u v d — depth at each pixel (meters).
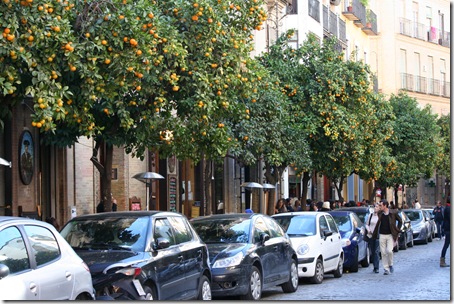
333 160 34.88
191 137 20.42
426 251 35.59
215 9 19.55
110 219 14.18
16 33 14.20
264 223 18.78
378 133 40.25
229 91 19.77
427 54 75.25
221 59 19.45
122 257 12.95
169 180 32.66
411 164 52.31
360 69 33.94
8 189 22.34
